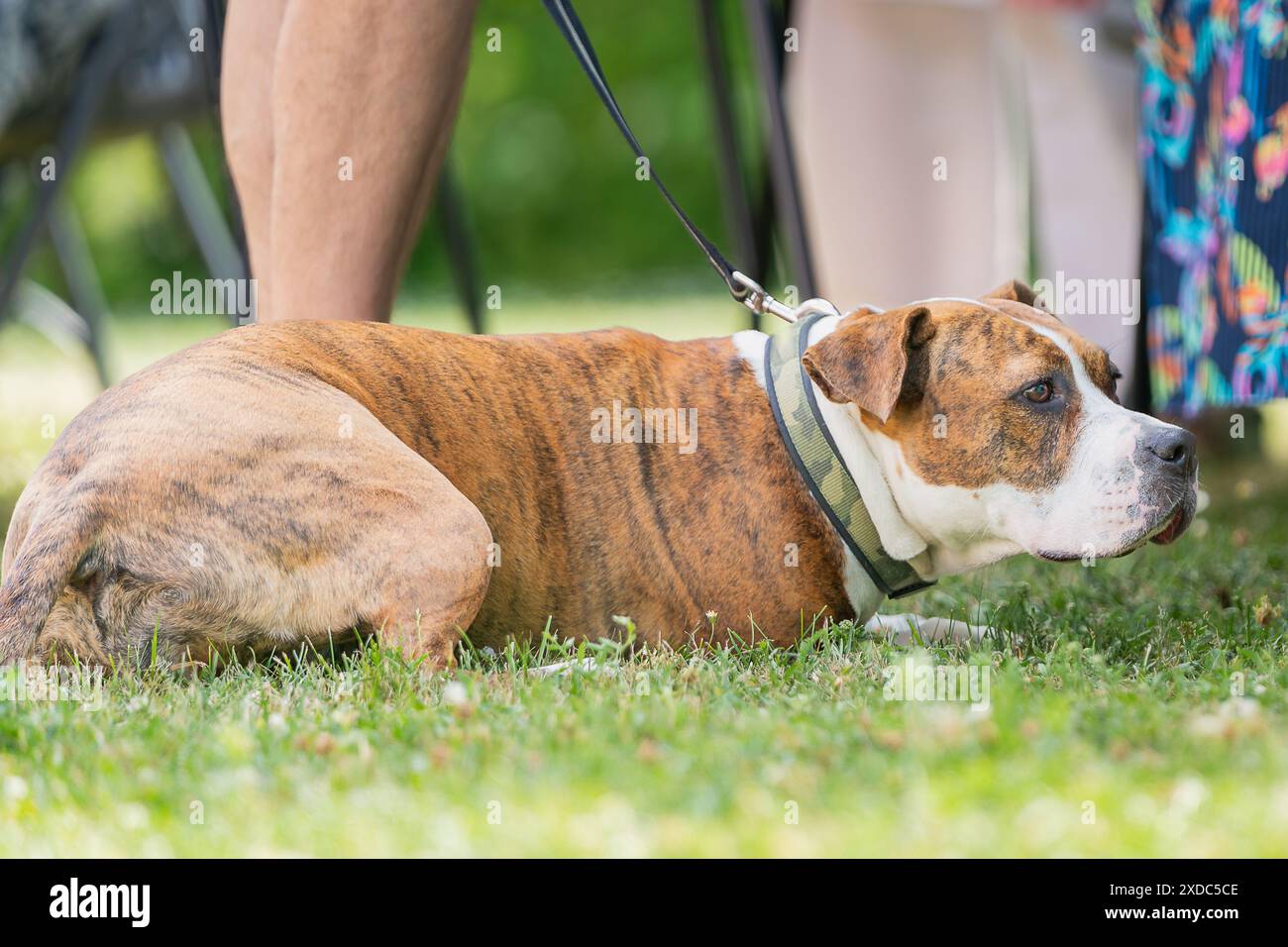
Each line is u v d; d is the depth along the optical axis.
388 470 5.77
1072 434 5.96
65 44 12.16
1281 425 15.70
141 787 4.36
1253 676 5.44
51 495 5.64
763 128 11.39
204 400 5.73
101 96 12.45
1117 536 5.82
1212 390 8.23
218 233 16.44
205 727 4.86
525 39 38.06
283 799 4.30
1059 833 3.88
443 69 7.27
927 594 7.54
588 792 4.23
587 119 38.03
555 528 6.27
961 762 4.33
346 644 5.84
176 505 5.60
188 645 5.67
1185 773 4.24
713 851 3.88
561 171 38.09
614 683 5.42
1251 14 7.81
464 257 13.62
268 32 7.67
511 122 38.16
